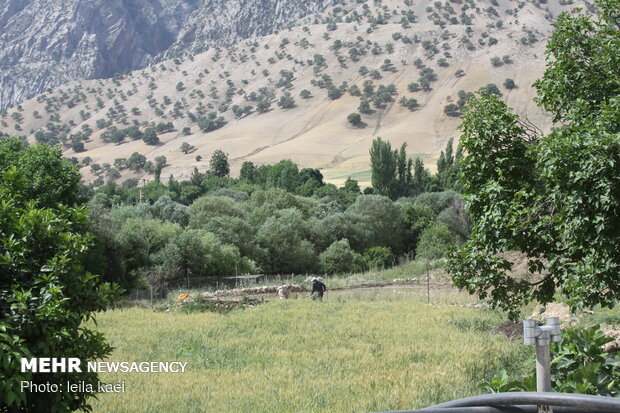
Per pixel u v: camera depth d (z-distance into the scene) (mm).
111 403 10516
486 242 10430
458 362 13430
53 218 6070
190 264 44938
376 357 14758
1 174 6508
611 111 8602
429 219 68188
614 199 8031
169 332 19344
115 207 61031
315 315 23094
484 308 24578
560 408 3363
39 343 5352
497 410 3477
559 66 10789
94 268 33094
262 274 51125
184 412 10000
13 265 5578
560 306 19891
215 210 58531
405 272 44875
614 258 8797
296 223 59250
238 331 19688
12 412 5258
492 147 10805
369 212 65812
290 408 10125
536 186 10609
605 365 7438
